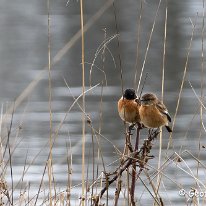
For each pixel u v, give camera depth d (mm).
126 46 32031
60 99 22250
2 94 24031
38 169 13914
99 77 26391
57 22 39688
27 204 7555
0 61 31812
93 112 20484
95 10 38656
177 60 29156
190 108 20188
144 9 36062
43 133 17547
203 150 14766
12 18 42250
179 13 33875
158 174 7309
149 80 25312
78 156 14688
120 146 16125
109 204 10758
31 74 28234
